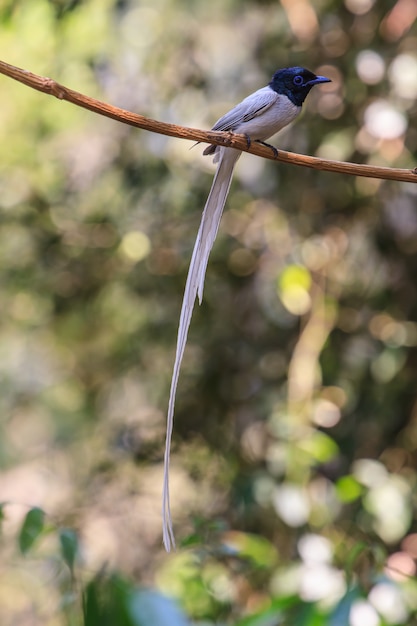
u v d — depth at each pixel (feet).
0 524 21.79
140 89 41.11
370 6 35.65
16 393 51.03
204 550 25.86
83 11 40.98
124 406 45.78
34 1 40.65
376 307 36.94
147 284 41.24
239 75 39.96
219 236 39.47
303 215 37.70
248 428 40.27
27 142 43.47
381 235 36.65
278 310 38.99
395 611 25.70
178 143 39.70
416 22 34.47
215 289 40.27
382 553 21.56
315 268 37.14
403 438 37.17
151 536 46.21
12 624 51.21
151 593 15.03
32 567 40.60
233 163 21.53
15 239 42.65
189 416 41.81
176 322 41.45
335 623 16.76
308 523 36.37
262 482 36.52
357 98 35.50
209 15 41.39
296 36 37.29
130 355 43.86
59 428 49.85
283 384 38.55
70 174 42.37
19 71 16.07
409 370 37.01
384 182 36.04
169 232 40.32
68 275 43.24
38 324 47.03
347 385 37.27
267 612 16.89
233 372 40.47
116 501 46.39
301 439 35.09
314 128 36.47
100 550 45.91
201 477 42.42
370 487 33.65
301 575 31.27
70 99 16.44
